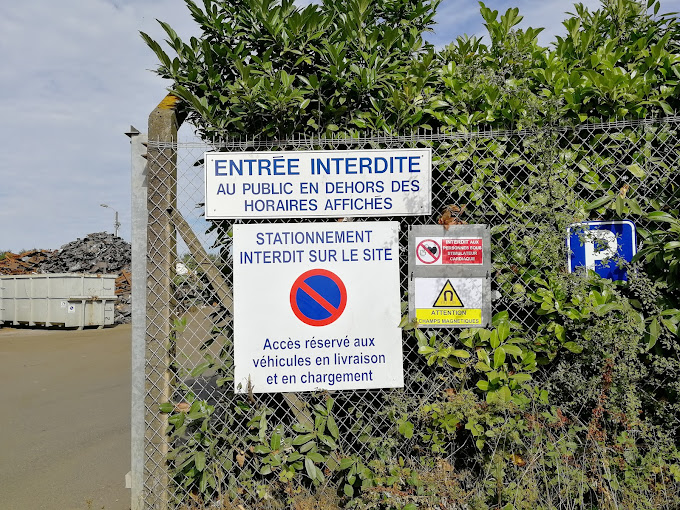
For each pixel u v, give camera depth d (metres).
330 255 3.31
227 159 3.30
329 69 3.42
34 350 11.30
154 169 3.32
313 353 3.29
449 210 3.39
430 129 3.39
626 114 3.36
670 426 3.21
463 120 3.40
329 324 3.29
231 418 3.29
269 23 3.44
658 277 3.29
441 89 3.65
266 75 3.40
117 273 20.58
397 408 3.28
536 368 3.23
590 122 3.39
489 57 3.71
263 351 3.27
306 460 3.17
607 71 3.22
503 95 3.39
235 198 3.31
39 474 4.26
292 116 3.36
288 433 3.38
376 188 3.35
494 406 3.14
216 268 3.38
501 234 3.40
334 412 3.40
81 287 15.66
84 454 4.72
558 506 2.90
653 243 3.21
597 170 3.38
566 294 3.24
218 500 3.19
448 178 3.44
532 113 3.28
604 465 2.94
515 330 3.35
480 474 3.19
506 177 3.43
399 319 3.31
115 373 8.61
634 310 3.20
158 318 3.29
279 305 3.28
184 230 3.38
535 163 3.38
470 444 3.39
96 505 3.70
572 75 3.35
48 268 20.62
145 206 3.35
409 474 3.12
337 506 3.11
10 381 7.98
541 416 3.14
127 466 4.43
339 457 3.25
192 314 3.38
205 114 3.36
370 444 3.28
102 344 12.22
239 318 3.26
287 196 3.33
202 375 3.45
